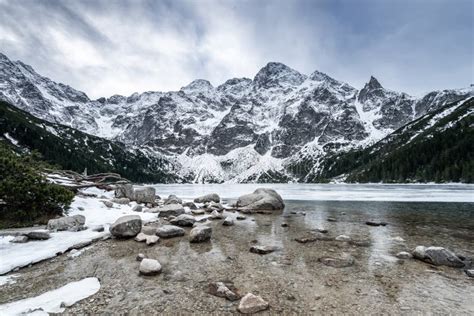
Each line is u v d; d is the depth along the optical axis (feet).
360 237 50.03
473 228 58.03
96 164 513.45
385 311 22.18
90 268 33.22
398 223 64.75
